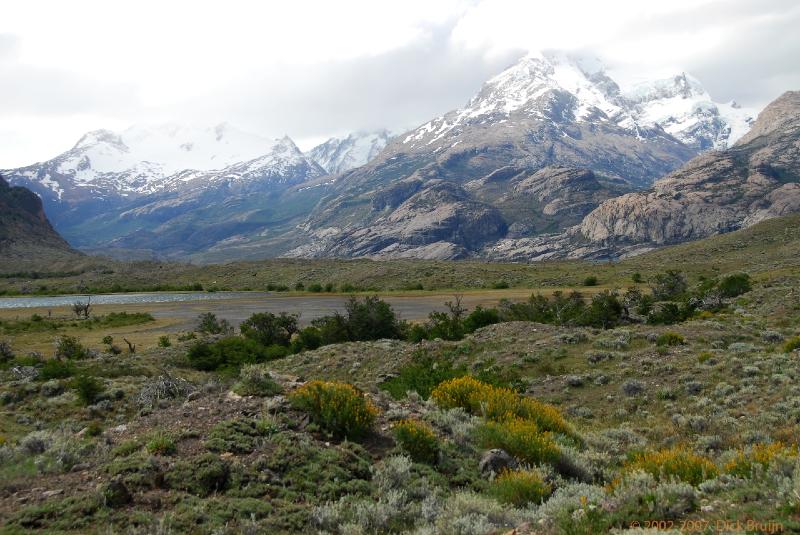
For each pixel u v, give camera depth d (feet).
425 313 246.27
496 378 78.54
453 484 33.22
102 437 35.65
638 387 70.38
